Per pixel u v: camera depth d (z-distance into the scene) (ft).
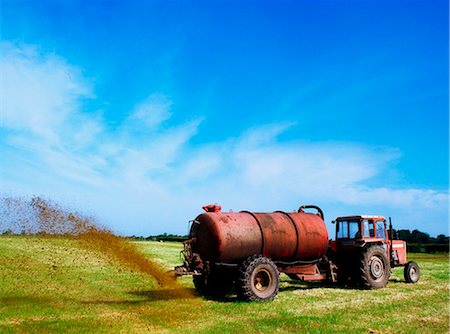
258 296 33.24
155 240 151.23
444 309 29.58
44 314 25.91
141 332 22.13
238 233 35.50
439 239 186.39
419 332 22.66
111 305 29.76
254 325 24.02
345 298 34.99
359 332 22.40
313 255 39.29
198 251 36.52
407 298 34.94
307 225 39.09
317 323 24.67
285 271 38.99
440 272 58.95
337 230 47.62
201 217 36.78
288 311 28.76
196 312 28.14
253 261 34.09
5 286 35.01
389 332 22.67
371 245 43.75
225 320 25.64
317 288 42.27
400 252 47.93
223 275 37.37
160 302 31.71
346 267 44.83
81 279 41.86
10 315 25.20
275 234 36.94
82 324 23.34
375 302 32.78
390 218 47.80
